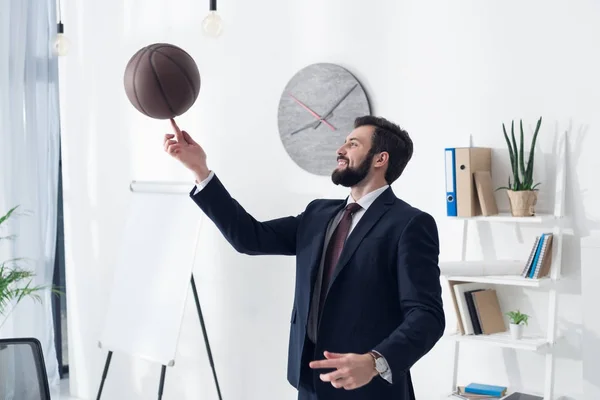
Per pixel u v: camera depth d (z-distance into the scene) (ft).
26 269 14.38
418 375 10.75
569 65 9.36
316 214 7.35
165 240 12.29
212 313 13.12
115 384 14.57
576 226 9.33
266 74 12.25
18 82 14.12
